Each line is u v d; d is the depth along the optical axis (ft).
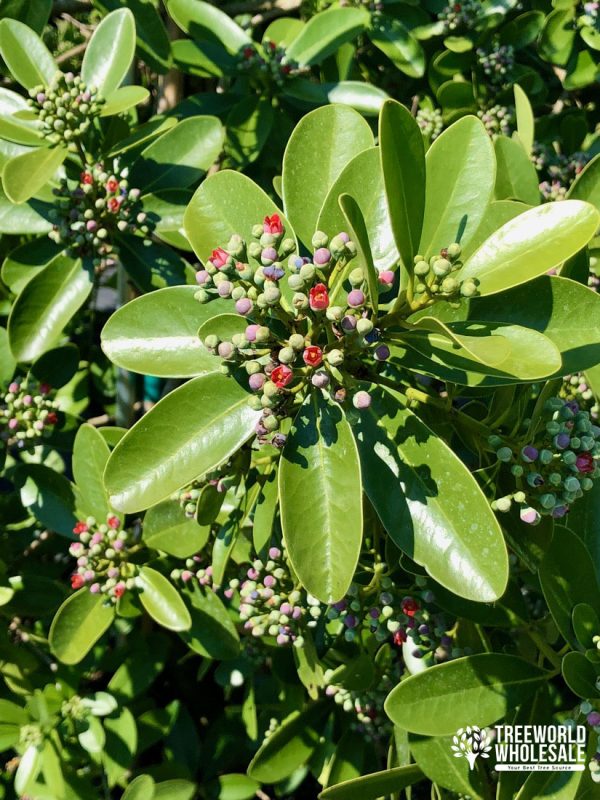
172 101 1.83
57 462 1.87
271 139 1.77
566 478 1.00
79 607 1.39
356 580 1.31
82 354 1.94
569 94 2.08
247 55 1.66
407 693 1.11
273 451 1.24
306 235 1.05
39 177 1.28
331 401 0.95
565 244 0.87
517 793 1.14
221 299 1.03
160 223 1.45
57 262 1.46
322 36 1.70
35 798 1.44
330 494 0.92
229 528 1.26
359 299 0.85
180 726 1.77
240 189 1.05
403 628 1.26
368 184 1.02
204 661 1.69
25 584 1.59
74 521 1.49
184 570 1.45
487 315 0.95
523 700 1.14
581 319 0.93
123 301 1.78
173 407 0.95
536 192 1.35
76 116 1.33
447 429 1.20
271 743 1.47
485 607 1.23
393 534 0.94
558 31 1.85
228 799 1.69
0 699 1.49
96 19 2.03
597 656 1.08
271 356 0.91
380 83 2.09
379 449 0.97
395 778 1.20
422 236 1.00
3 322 1.82
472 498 0.92
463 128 0.99
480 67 1.93
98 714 1.50
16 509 1.74
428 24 1.87
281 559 1.31
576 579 1.11
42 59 1.44
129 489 0.92
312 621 1.31
